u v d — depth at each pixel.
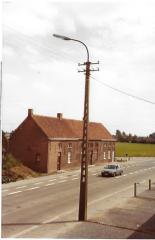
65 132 53.47
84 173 21.00
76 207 25.30
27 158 48.53
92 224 19.94
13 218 21.42
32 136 48.38
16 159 44.94
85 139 20.98
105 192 32.62
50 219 21.31
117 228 19.08
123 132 170.62
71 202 27.25
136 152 102.56
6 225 19.58
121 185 37.75
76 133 57.03
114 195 30.84
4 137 43.34
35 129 48.28
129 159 80.00
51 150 47.97
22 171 42.84
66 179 41.62
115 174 46.88
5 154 42.66
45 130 48.31
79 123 61.91
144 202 26.98
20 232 18.08
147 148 118.56
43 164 47.38
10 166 41.59
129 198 29.00
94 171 51.97
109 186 36.81
